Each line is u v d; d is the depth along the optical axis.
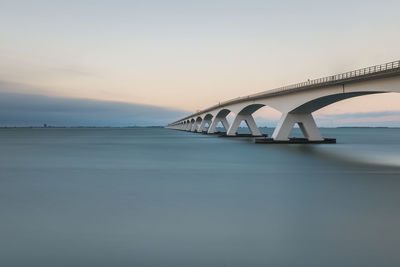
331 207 13.84
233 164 30.28
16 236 10.25
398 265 8.15
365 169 26.28
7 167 28.86
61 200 15.43
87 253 8.87
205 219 12.09
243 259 8.52
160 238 10.02
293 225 11.30
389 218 12.12
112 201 15.16
